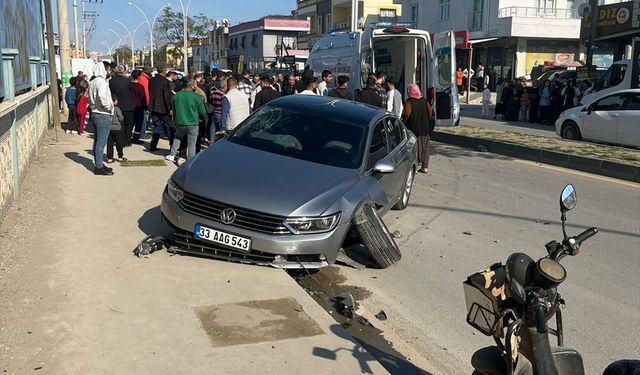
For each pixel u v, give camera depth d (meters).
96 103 9.03
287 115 7.24
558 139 16.36
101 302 4.48
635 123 15.15
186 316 4.34
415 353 4.43
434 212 8.66
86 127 17.27
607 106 16.11
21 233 6.05
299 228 5.42
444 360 4.40
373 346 4.49
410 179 8.90
